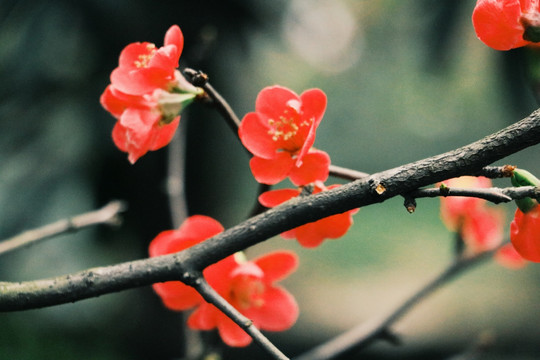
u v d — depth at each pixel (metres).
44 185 3.05
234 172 4.13
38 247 3.22
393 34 8.70
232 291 0.98
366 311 4.84
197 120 3.55
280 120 0.94
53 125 3.06
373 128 10.80
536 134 0.89
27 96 3.03
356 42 9.20
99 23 2.93
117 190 3.18
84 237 3.26
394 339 1.11
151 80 0.94
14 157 3.05
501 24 0.92
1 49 3.04
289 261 1.00
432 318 4.33
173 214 1.12
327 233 0.95
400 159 10.67
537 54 0.97
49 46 2.97
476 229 1.11
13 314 3.94
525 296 4.79
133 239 3.31
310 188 0.92
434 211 8.81
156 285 0.97
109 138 3.09
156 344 3.65
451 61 3.12
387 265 6.38
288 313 0.99
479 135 8.88
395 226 8.20
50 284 0.91
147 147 0.94
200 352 1.07
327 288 5.50
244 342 0.98
